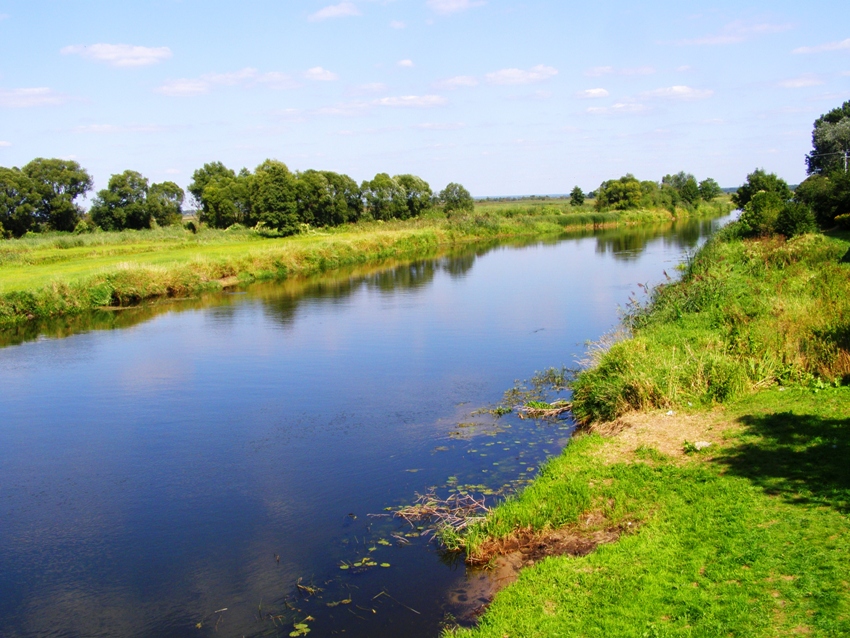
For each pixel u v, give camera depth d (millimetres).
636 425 10484
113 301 31047
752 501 7262
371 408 14133
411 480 10227
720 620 5285
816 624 5027
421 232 60938
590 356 16203
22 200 68062
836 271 17594
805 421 9391
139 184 75438
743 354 12227
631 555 6637
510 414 13188
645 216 91688
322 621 6820
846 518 6551
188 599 7469
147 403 15273
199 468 11359
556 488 8609
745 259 23797
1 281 31016
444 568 7684
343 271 43406
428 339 20875
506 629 5844
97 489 10695
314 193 69938
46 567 8375
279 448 12086
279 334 22734
